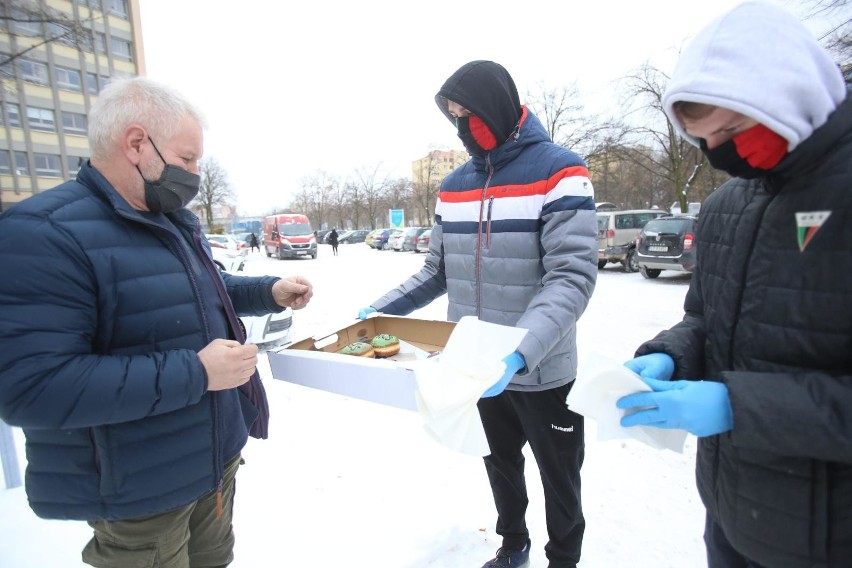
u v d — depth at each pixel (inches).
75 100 1068.5
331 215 2375.7
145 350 47.1
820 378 31.6
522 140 63.7
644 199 1123.3
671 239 380.5
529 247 63.7
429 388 41.9
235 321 60.1
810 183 33.1
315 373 58.6
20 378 38.5
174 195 48.1
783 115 30.0
